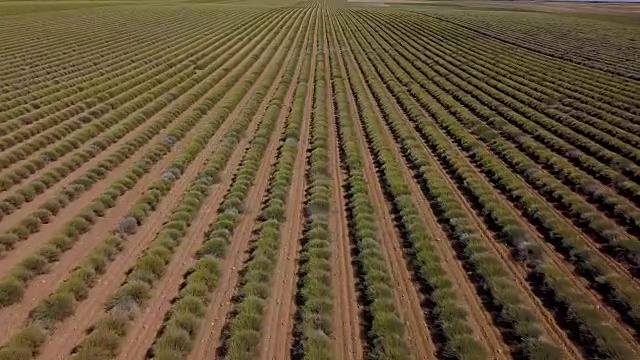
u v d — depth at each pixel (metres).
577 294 17.16
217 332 15.90
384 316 16.12
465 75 54.31
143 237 21.73
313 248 20.27
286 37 84.62
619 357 14.31
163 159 31.11
